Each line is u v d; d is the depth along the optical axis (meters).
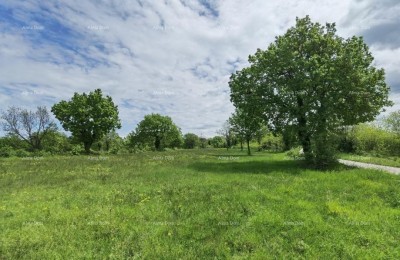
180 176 20.02
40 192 14.91
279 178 17.95
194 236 8.38
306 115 25.70
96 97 68.31
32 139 68.00
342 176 17.61
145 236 8.33
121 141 97.44
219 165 27.84
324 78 24.34
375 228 8.91
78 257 7.00
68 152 59.28
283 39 28.62
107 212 10.67
